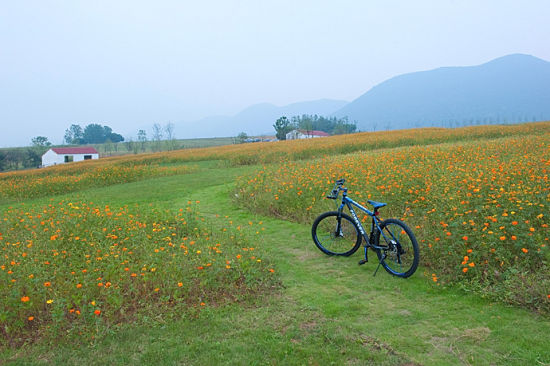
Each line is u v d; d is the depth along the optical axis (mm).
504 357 3023
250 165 24266
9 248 6113
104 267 5047
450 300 4074
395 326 3607
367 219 6355
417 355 3127
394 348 3240
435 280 4383
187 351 3307
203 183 15828
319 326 3662
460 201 6141
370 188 8234
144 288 4457
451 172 8219
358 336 3449
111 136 153125
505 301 3865
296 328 3629
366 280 4793
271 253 6004
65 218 7449
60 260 5395
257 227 7902
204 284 4508
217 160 30500
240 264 5004
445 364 2994
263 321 3814
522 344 3158
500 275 4270
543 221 5133
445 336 3387
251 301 4297
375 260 5465
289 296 4414
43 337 3641
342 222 6039
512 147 12000
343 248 5852
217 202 11328
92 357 3287
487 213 5480
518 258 4469
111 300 4082
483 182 6750
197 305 4188
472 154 11328
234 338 3504
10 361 3307
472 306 3900
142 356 3260
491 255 4551
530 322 3480
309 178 10078
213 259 5082
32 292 4219
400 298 4219
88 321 3826
